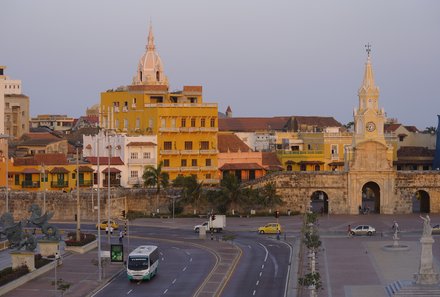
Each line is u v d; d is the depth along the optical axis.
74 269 127.00
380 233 171.12
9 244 133.75
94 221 196.25
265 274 121.25
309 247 129.00
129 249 149.00
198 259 137.50
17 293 107.50
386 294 105.19
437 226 172.12
